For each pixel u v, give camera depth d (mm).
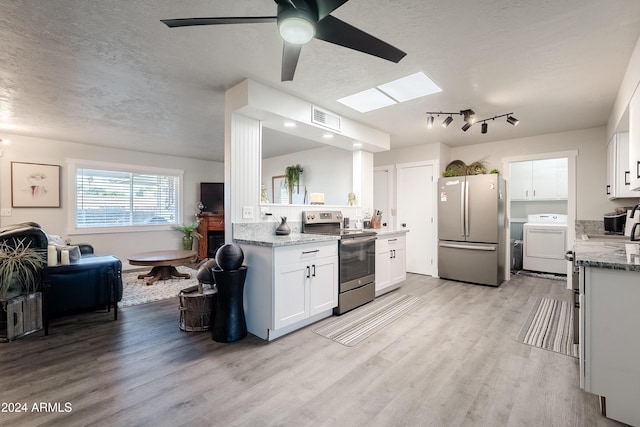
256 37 2072
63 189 5152
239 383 1928
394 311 3295
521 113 3607
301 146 5676
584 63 2396
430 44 2146
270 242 2523
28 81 2768
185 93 3064
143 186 6188
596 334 1611
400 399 1772
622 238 3164
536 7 1741
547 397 1792
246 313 2773
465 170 4820
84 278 3215
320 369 2102
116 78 2719
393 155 5695
